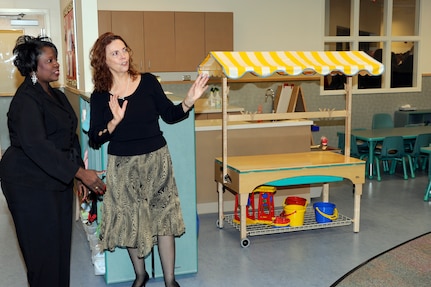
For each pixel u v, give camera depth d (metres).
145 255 3.07
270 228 4.52
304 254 4.14
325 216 4.63
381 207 5.50
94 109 3.05
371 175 6.80
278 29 8.40
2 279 3.75
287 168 4.32
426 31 9.19
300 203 4.72
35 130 2.61
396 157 6.80
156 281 3.62
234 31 8.20
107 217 3.10
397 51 9.17
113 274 3.57
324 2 8.58
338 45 8.94
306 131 5.47
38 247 2.71
